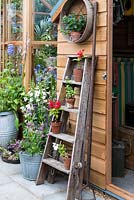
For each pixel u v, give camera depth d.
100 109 4.17
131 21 5.96
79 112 3.99
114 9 4.85
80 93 4.07
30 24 5.81
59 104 4.22
